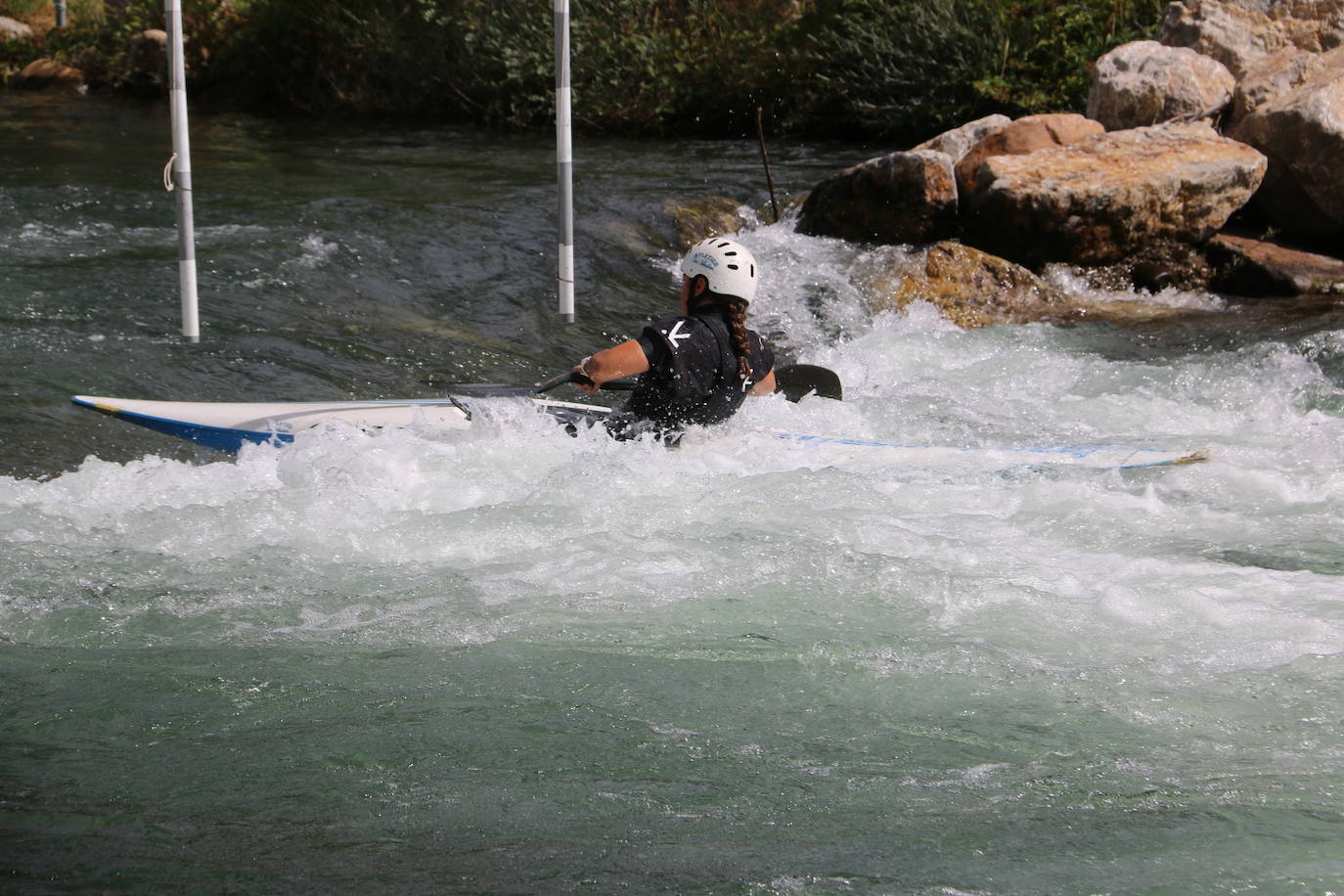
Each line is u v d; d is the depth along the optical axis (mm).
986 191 25078
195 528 11492
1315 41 29141
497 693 8516
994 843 6629
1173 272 24891
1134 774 7457
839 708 8336
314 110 50531
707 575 10609
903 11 41438
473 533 11430
